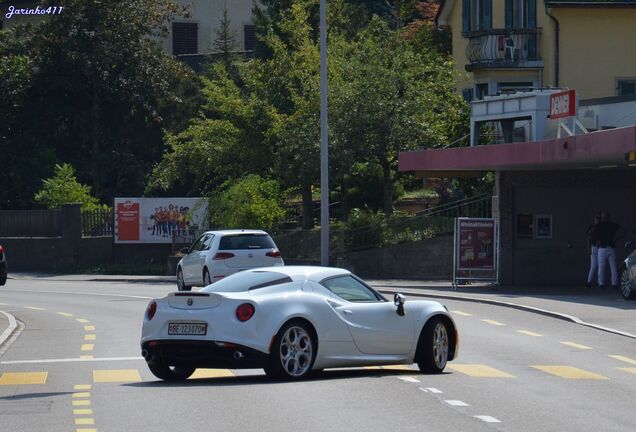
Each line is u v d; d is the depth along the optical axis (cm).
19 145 7831
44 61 7838
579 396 1862
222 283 2073
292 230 6072
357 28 8588
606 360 2422
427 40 8356
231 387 1936
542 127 4791
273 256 4466
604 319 3306
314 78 6016
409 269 5519
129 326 3269
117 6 7888
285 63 6384
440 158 4834
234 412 1647
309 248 5875
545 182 4956
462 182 6159
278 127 6119
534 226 4969
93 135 7944
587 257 4978
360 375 2122
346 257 5659
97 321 3453
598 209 4994
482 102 5181
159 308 1997
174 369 2091
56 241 6775
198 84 8506
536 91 4844
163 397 1820
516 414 1648
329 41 6384
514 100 4944
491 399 1803
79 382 2058
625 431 1512
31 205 7700
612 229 4591
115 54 7800
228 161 6425
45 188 7350
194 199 6606
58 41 7788
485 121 5200
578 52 6212
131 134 8181
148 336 1994
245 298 1944
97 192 7906
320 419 1580
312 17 8156
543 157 4138
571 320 3316
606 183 4984
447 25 7238
